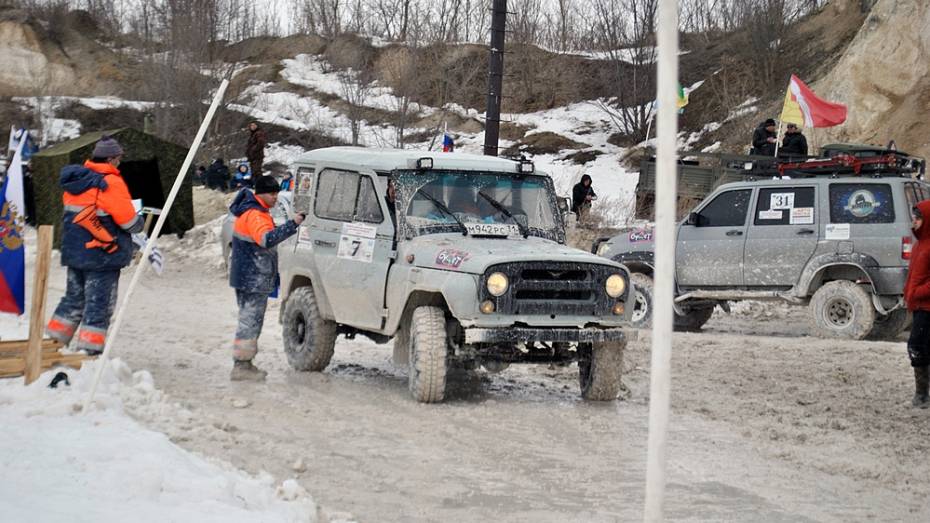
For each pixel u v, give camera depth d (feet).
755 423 31.07
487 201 36.45
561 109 163.84
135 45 188.55
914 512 22.21
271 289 36.09
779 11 139.95
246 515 17.44
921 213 33.19
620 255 57.52
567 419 31.35
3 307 38.01
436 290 33.04
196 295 65.26
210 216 99.40
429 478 24.21
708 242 54.95
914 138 98.63
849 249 50.90
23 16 193.88
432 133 157.89
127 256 33.06
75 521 15.57
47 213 83.25
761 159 70.90
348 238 36.70
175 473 19.49
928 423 31.14
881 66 103.40
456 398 34.42
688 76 153.58
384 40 196.44
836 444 28.45
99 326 32.68
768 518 21.58
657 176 10.15
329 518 19.90
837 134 105.19
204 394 32.89
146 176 91.50
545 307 32.78
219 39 206.80
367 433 28.55
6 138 161.48
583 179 84.48
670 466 25.85
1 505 15.80
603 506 22.26
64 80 186.70
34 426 22.49
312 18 206.49
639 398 35.37
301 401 32.63
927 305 32.89
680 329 58.08
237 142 153.48
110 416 24.27
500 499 22.63
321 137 157.48
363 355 43.39
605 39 165.48
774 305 65.77
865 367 40.40
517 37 176.96
